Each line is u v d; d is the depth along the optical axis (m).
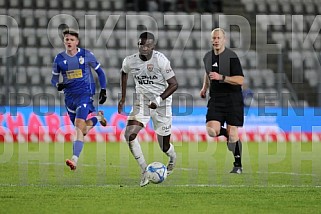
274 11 97.81
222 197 32.06
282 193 33.69
